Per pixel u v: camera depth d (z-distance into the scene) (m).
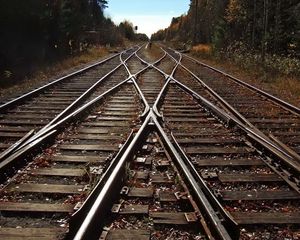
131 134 4.45
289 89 8.77
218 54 18.61
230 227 2.44
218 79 10.48
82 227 2.26
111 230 2.48
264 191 3.13
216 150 4.11
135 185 3.18
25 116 5.59
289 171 3.58
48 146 4.21
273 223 2.62
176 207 2.84
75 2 18.11
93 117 5.47
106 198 2.76
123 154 3.56
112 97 7.12
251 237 2.48
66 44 16.58
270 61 12.29
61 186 3.13
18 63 11.31
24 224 2.58
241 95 7.77
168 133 4.75
